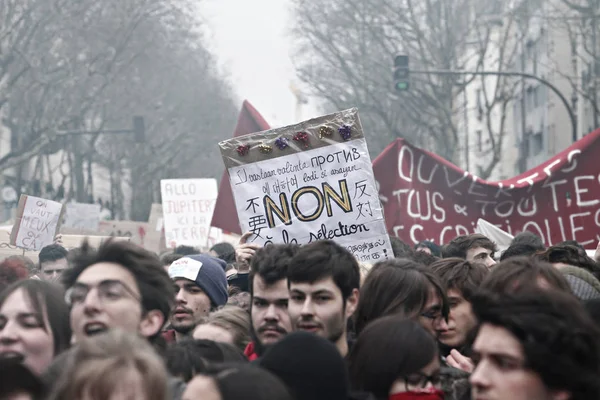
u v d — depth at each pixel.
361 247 8.52
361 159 8.54
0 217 56.50
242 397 4.01
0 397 4.27
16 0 41.53
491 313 4.06
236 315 6.99
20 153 43.84
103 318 5.30
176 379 5.20
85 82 46.09
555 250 7.95
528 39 62.22
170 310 5.60
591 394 3.95
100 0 46.38
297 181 8.62
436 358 5.47
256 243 8.70
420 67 52.97
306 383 4.62
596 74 42.19
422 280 6.55
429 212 13.28
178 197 19.83
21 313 5.37
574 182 13.17
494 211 13.30
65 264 11.95
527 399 3.98
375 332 5.46
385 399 5.37
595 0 40.88
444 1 49.31
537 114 66.12
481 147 79.44
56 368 4.59
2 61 41.56
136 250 5.49
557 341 3.95
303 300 6.09
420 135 60.69
